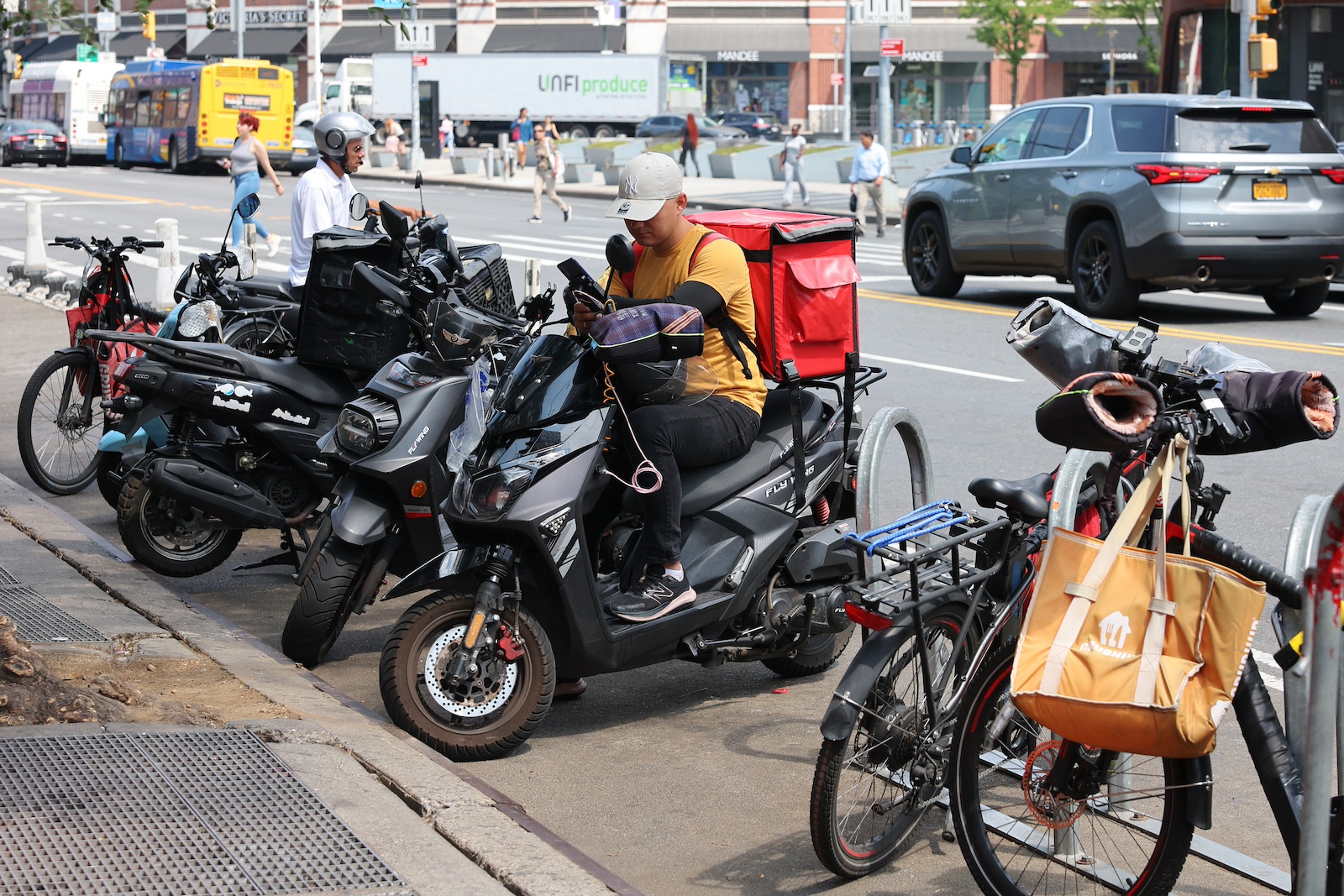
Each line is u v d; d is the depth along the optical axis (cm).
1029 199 1617
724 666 618
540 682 496
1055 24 6731
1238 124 1488
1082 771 373
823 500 559
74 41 7456
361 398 587
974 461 940
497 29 7069
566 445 491
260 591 709
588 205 3403
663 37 7006
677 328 487
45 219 2816
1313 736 278
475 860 383
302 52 7300
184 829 385
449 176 4456
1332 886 332
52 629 571
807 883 415
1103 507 410
